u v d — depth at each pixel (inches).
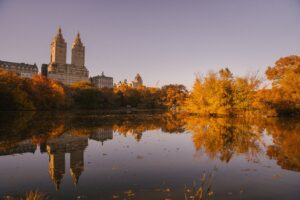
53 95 3319.4
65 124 1380.4
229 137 903.1
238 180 439.8
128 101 4707.2
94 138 903.1
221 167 521.7
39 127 1205.1
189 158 598.5
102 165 536.1
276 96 1903.3
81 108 4018.2
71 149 706.8
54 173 481.7
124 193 378.6
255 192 384.8
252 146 736.3
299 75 1900.8
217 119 1699.1
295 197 366.6
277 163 550.9
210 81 2079.2
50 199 358.6
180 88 4124.0
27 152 665.0
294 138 867.4
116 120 1704.0
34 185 416.2
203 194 376.2
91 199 356.2
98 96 4131.4
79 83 4579.2
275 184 419.8
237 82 1984.5
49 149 704.4
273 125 1267.2
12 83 2689.5
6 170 502.3
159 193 377.7
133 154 644.7
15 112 2485.2
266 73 2496.3
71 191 387.9
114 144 784.3
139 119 1792.6
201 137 911.7
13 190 394.6
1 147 727.7
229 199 358.0
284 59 2386.8
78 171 494.0
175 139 876.6
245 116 1905.8
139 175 467.2
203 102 2129.7
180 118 1859.0
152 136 953.5
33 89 3029.0
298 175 468.1
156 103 4579.2
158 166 528.1
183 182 428.8
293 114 1902.1
